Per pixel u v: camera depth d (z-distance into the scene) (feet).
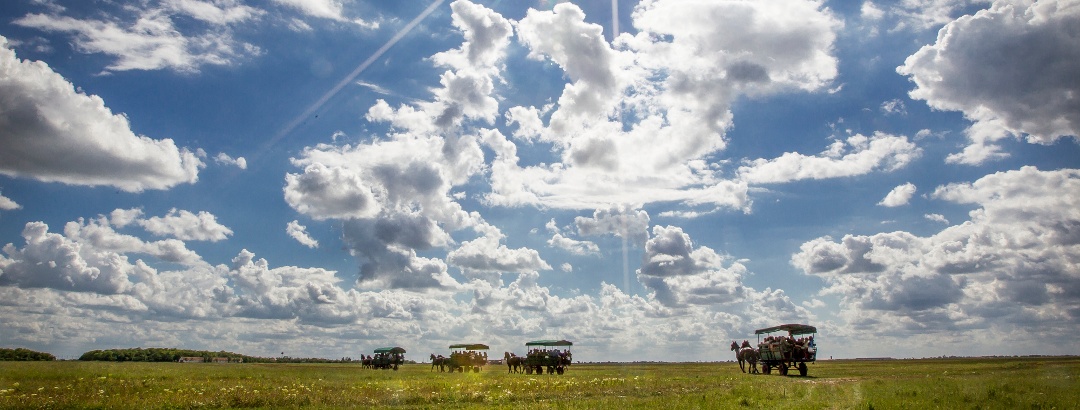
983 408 64.90
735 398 77.05
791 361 149.59
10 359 364.38
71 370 150.92
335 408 69.97
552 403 73.36
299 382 111.96
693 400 74.95
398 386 101.76
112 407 66.90
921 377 125.70
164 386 95.96
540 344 200.85
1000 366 215.10
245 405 72.13
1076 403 68.08
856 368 221.05
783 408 66.85
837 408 66.64
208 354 477.36
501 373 208.44
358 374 171.53
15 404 66.33
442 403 76.02
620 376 148.15
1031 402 68.90
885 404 67.97
